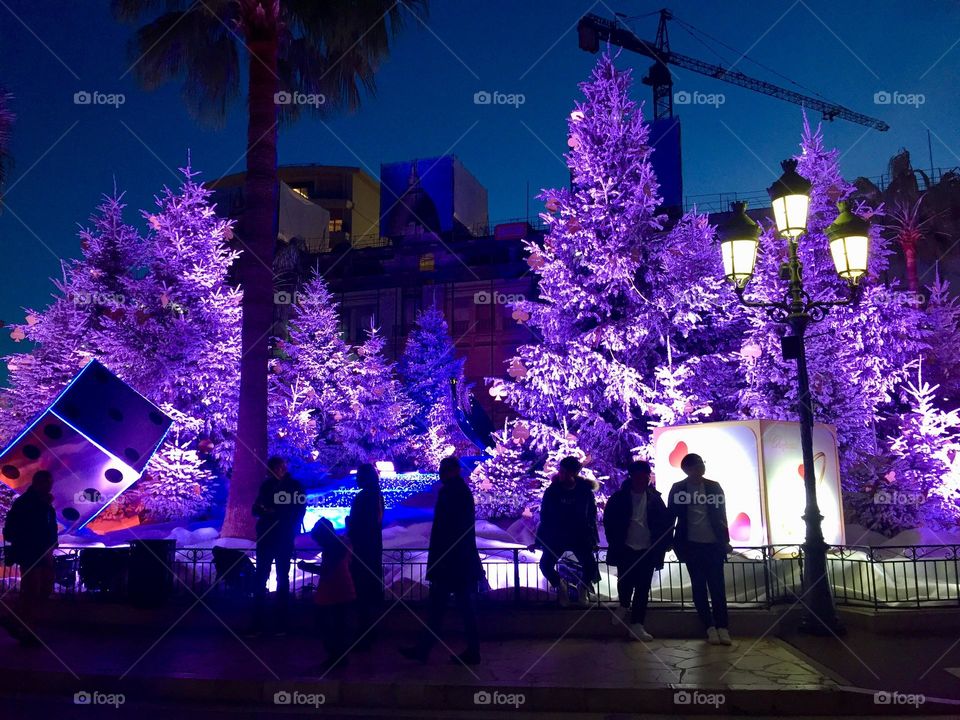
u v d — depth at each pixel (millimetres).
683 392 17359
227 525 14125
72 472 12648
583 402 16859
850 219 8578
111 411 12688
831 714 6121
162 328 21625
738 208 9273
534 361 16969
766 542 10312
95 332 21734
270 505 8758
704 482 8383
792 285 8852
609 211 17297
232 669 7215
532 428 16844
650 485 8633
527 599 9164
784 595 9352
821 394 16516
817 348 16875
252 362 14781
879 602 9000
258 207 15297
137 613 9359
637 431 17172
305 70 18016
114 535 16016
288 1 16266
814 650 7711
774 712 6168
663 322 17406
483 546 11781
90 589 9930
